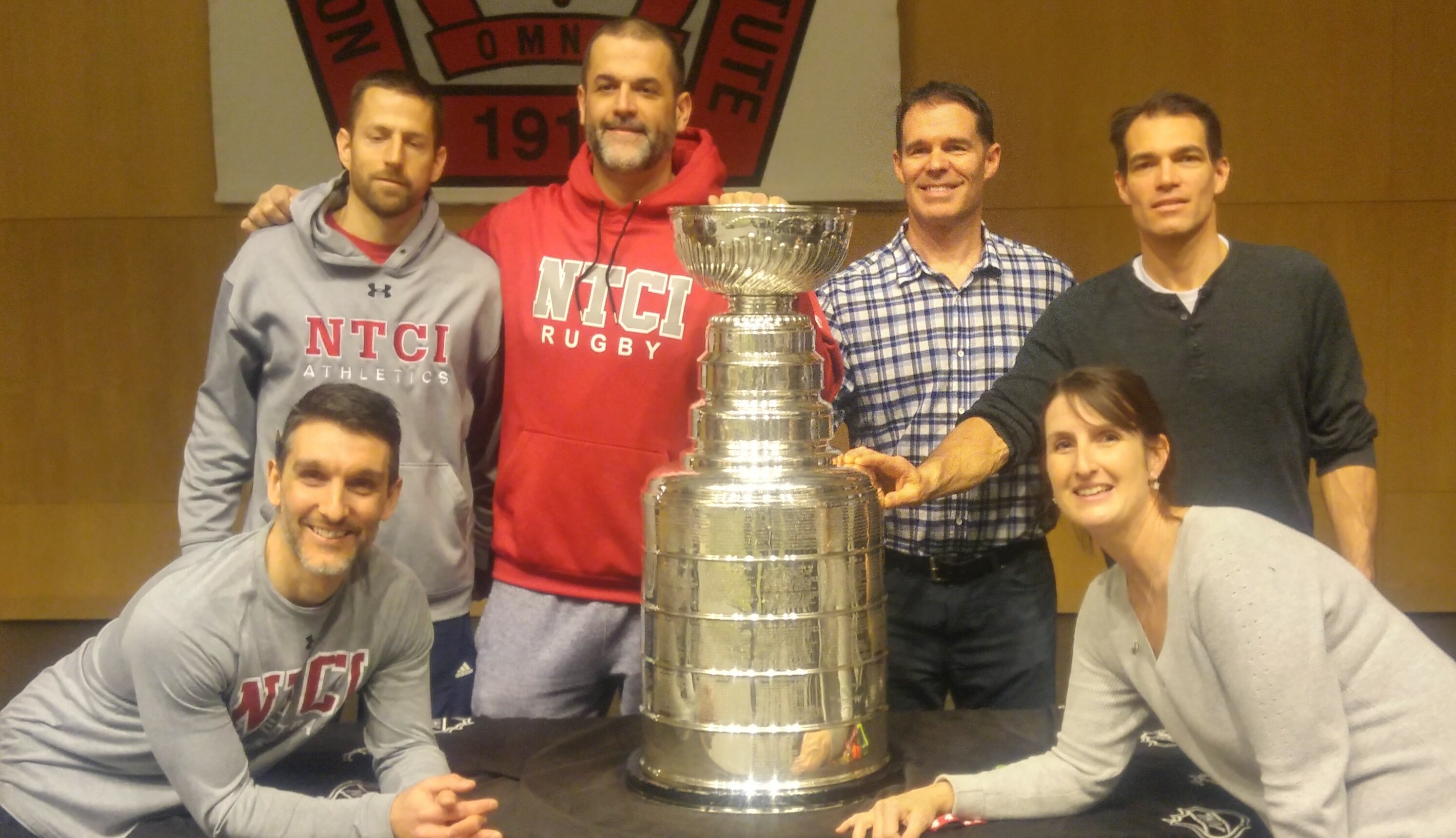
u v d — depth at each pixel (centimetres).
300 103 378
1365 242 382
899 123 231
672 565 157
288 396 208
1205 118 199
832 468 162
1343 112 378
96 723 156
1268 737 133
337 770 166
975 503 223
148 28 380
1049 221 383
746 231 155
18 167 386
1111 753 151
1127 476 142
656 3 370
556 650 211
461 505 213
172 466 395
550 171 376
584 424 207
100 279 389
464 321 210
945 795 146
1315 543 141
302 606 152
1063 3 376
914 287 230
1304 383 201
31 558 396
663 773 157
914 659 230
